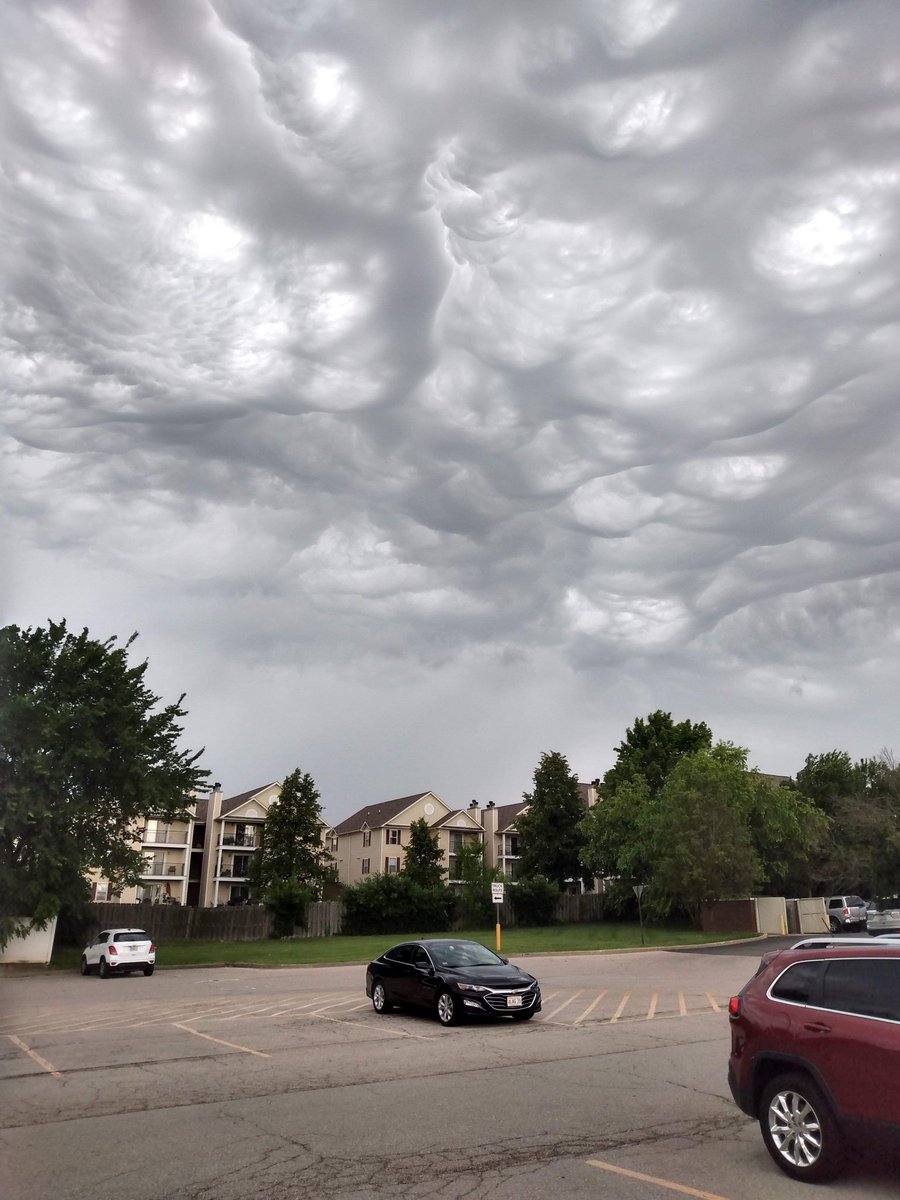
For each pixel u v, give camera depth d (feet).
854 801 176.55
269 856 221.25
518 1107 30.42
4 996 73.41
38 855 110.63
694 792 156.76
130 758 119.14
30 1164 23.93
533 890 189.47
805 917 163.63
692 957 110.93
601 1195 21.01
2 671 112.68
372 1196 21.13
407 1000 56.13
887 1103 20.59
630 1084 34.32
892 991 21.66
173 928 162.61
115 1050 43.68
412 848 240.12
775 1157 22.82
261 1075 36.70
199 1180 22.45
